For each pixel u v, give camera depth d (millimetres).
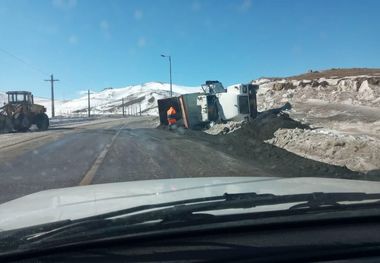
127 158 16172
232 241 2873
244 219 3023
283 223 3041
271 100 53688
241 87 34281
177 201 3611
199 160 15125
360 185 4582
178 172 12477
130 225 2916
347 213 3137
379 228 3129
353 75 64312
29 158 16969
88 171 13055
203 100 34906
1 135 33969
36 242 2746
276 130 23766
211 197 3705
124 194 4383
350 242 2861
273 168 13055
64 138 28188
